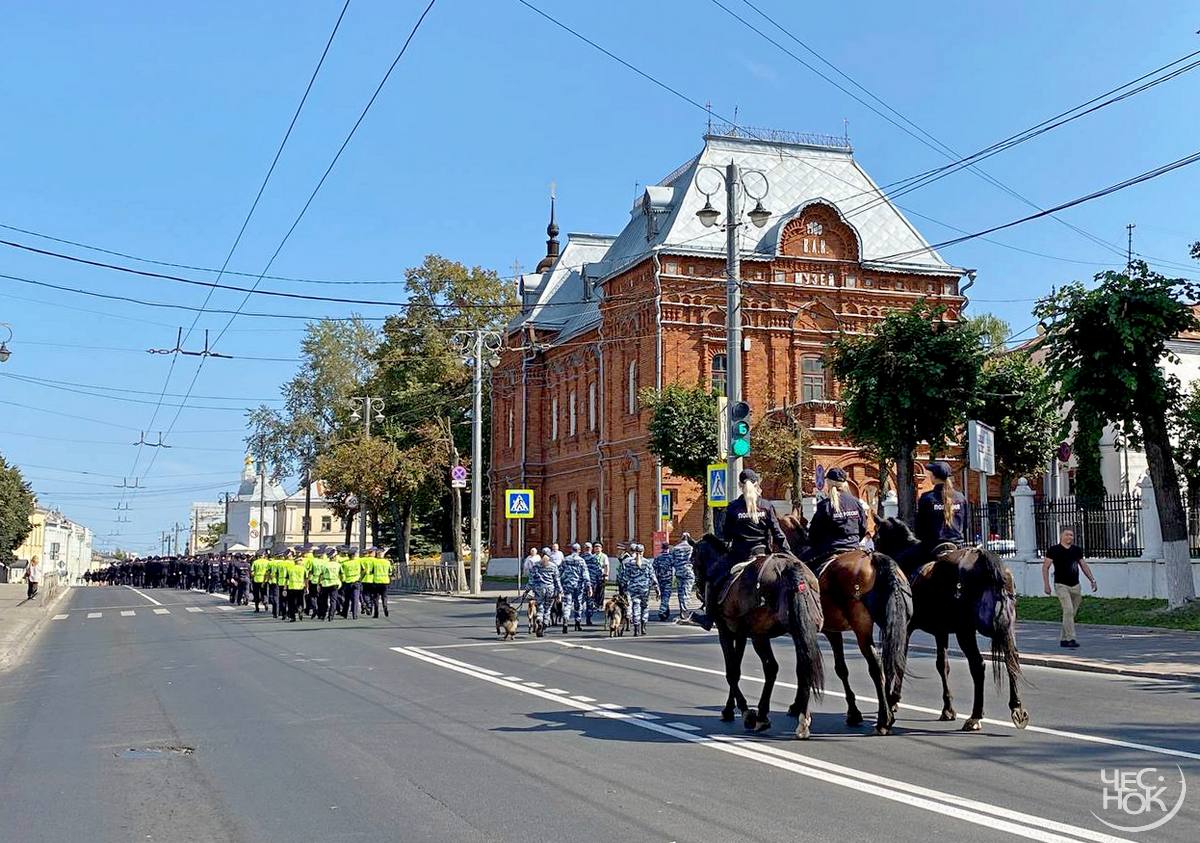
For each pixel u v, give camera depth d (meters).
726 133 54.47
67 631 34.41
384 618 36.31
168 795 9.86
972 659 12.25
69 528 191.25
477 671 19.36
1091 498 28.86
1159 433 25.25
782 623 11.95
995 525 32.03
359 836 8.29
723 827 8.27
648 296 50.31
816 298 50.94
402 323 71.88
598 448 55.34
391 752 11.58
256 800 9.56
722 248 50.19
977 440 25.91
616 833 8.17
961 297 52.50
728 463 25.94
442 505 80.31
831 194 54.19
